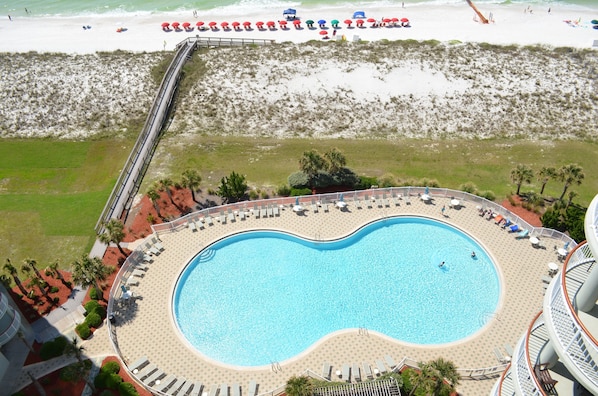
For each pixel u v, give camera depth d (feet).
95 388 123.13
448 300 145.59
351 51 291.99
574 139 225.56
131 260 155.53
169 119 242.99
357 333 135.03
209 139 228.02
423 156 214.90
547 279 147.33
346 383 117.39
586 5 356.38
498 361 126.72
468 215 172.24
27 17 359.66
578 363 72.54
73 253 167.94
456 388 119.75
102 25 343.46
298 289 150.00
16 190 200.03
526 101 248.32
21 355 132.67
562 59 281.74
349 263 158.10
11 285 154.92
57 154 221.66
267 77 268.41
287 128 236.22
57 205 190.80
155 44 312.50
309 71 272.31
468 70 271.08
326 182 187.52
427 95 253.65
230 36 322.34
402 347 130.82
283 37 318.86
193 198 187.11
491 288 148.97
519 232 164.25
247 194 189.67
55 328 140.46
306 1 375.25
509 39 309.01
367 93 255.91
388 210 175.22
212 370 126.52
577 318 73.92
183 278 152.97
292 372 125.70
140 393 122.62
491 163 209.97
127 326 137.90
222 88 261.65
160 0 381.19
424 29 324.60
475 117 240.12
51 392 123.24
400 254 160.76
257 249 163.53
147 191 179.73
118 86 268.00
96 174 208.13
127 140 229.66
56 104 256.32
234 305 145.48
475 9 352.08
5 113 250.78
